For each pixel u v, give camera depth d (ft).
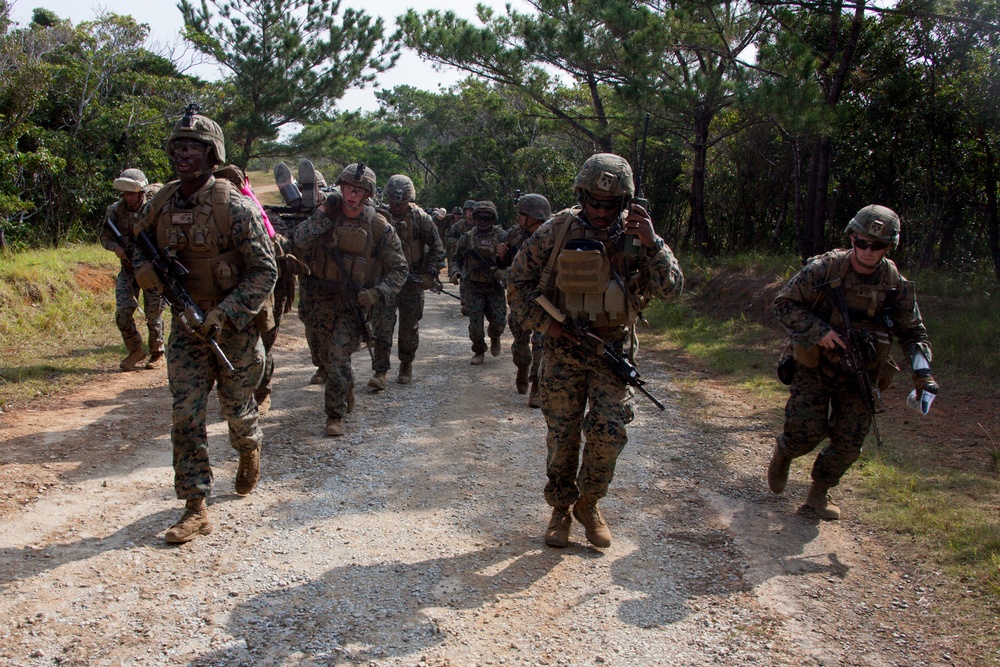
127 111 55.77
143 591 11.41
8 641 10.06
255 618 10.82
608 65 51.78
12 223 44.96
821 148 45.75
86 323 30.96
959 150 47.24
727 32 49.78
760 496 15.74
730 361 28.86
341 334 19.25
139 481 15.60
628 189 12.12
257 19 75.56
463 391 24.56
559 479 13.17
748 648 10.43
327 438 19.02
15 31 51.31
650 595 11.76
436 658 10.04
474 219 28.66
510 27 56.65
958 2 44.21
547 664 9.99
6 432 18.10
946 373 24.63
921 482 16.12
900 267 48.73
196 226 12.82
